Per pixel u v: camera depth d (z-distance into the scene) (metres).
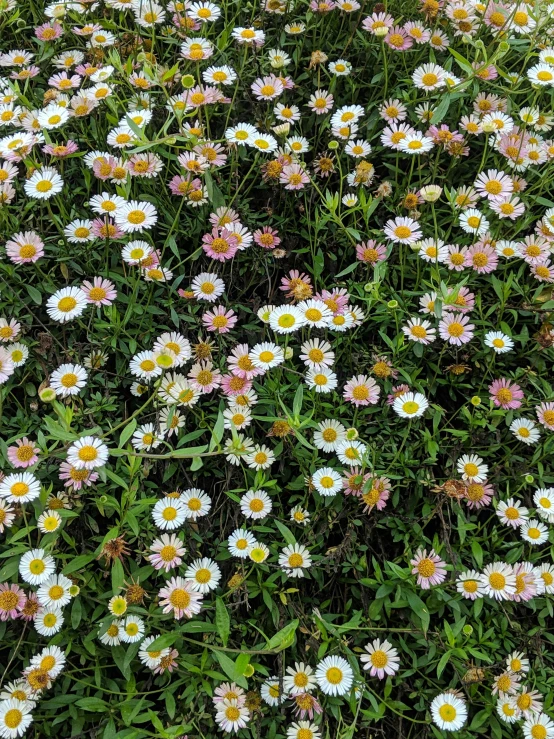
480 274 0.45
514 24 0.51
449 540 0.39
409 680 0.37
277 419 0.38
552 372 0.45
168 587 0.35
